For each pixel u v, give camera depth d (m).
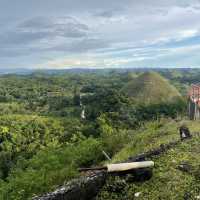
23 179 14.00
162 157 11.16
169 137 16.48
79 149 20.09
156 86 103.94
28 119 95.75
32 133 83.38
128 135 22.38
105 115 67.56
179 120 23.08
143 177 9.49
